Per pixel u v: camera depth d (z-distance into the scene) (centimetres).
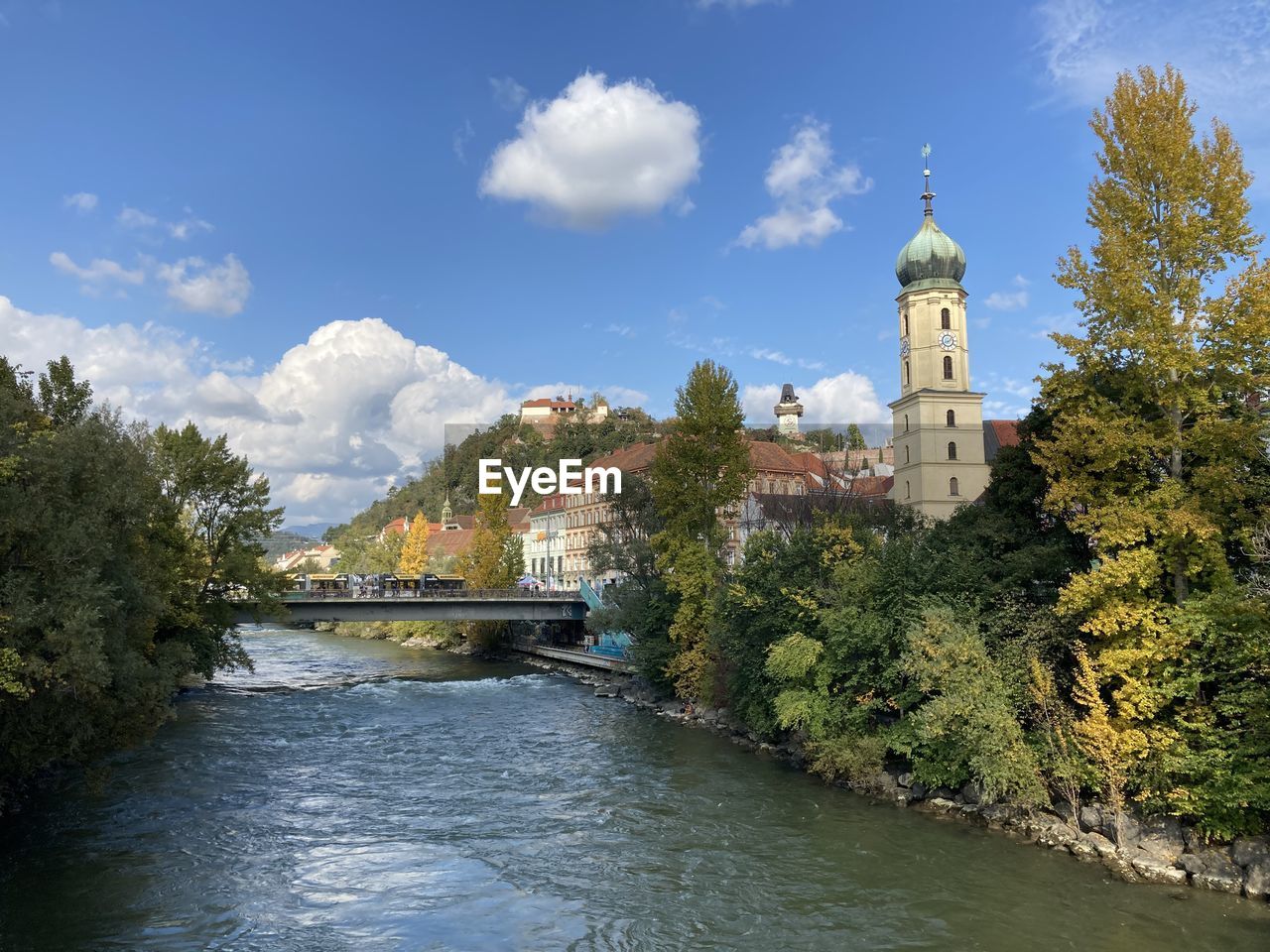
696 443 5375
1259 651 2472
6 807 3306
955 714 2959
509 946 2175
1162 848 2609
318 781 3806
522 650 9331
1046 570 3244
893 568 3597
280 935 2231
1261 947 2084
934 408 9412
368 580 10619
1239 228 2767
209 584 5800
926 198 9781
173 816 3259
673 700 5738
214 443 5716
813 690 3788
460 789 3666
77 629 2447
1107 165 3000
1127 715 2692
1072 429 2942
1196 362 2711
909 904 2383
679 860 2764
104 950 2133
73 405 3906
